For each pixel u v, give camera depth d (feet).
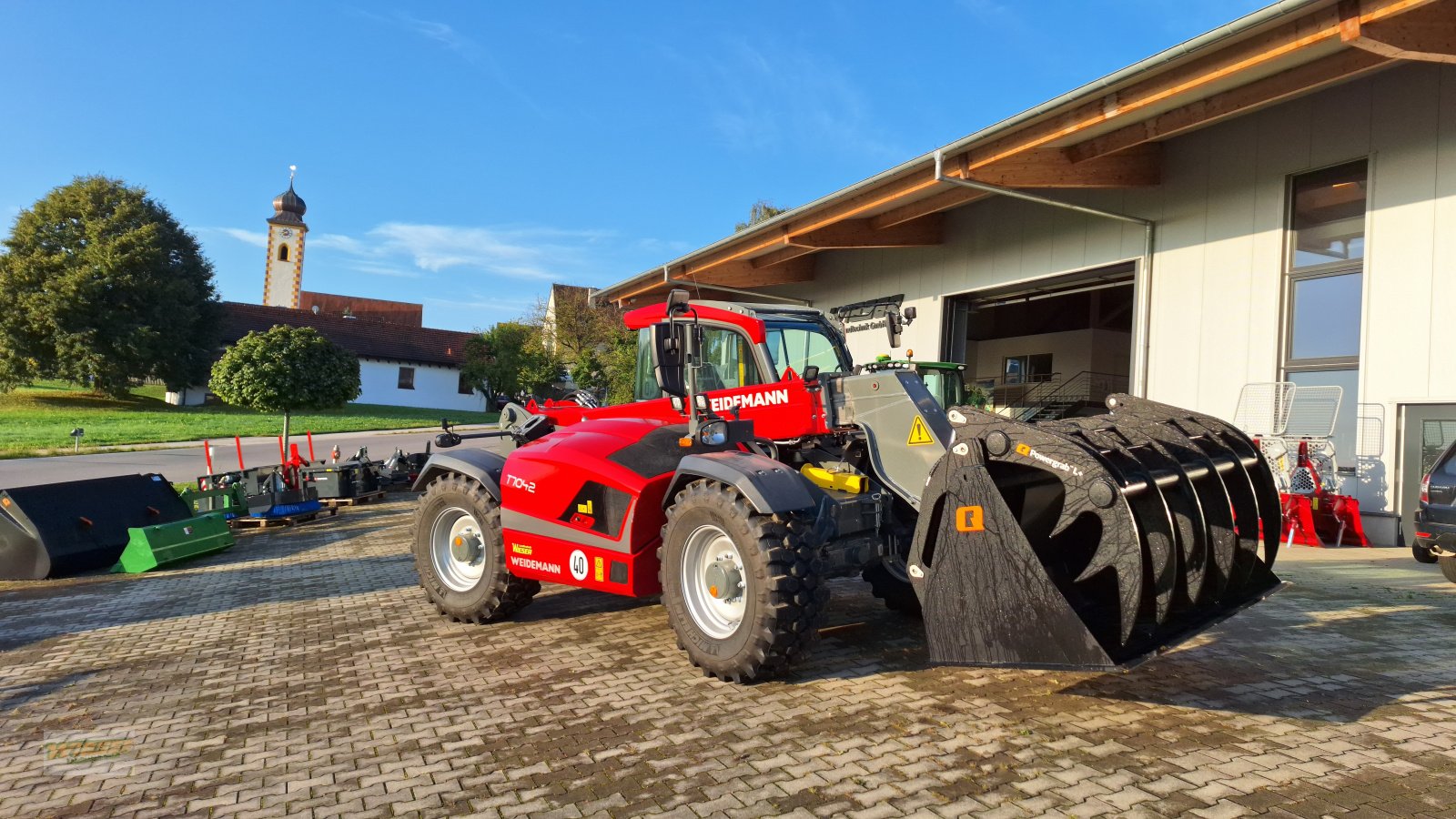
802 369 17.06
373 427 105.91
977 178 34.30
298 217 233.96
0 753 11.29
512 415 20.83
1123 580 9.91
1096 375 68.90
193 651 16.44
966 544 10.68
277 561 27.99
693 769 9.96
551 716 12.00
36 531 25.02
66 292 122.93
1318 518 29.35
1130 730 10.78
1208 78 25.04
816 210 44.11
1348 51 24.73
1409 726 10.78
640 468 15.07
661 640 15.99
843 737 10.77
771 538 12.49
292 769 10.45
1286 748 10.09
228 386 51.37
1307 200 32.30
